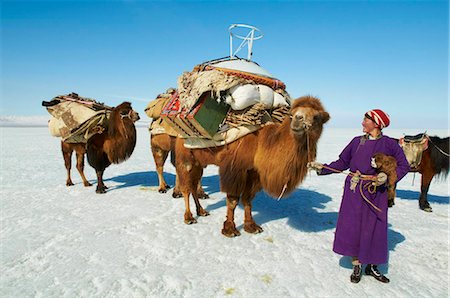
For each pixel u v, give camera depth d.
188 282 3.75
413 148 6.92
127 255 4.43
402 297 3.55
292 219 6.16
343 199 3.90
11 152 19.28
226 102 4.78
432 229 5.85
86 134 7.61
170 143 7.20
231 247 4.76
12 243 4.78
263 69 5.45
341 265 4.27
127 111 7.91
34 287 3.59
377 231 3.70
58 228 5.45
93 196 7.75
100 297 3.43
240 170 4.91
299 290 3.63
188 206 5.84
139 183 9.52
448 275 4.10
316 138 4.21
